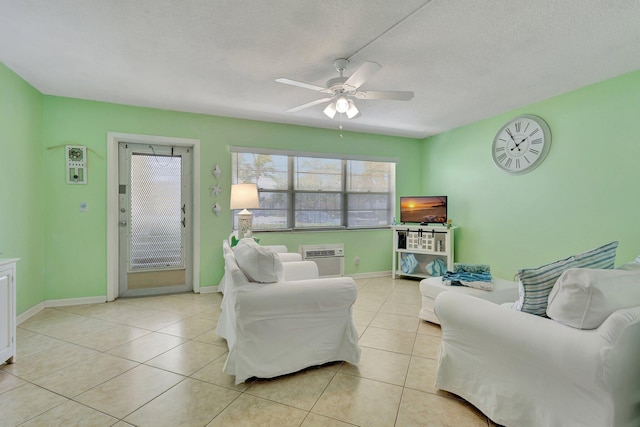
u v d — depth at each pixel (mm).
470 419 1648
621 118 2898
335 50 2457
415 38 2281
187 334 2756
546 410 1363
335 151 4891
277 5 1914
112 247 3729
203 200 4098
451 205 4875
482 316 1646
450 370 1831
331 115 2756
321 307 2094
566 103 3334
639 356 1264
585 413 1243
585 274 1336
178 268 4109
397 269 5207
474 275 3055
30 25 2129
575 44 2367
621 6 1918
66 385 1941
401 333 2805
